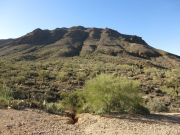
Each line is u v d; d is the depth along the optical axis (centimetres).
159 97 2959
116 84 1742
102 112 1644
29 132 1148
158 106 2211
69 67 5375
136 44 10175
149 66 6819
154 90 3369
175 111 2203
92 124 1358
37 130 1189
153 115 1744
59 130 1223
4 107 1595
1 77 3478
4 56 8406
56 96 2694
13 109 1576
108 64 6131
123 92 1736
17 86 2884
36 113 1529
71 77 3994
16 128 1186
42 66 5316
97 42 10150
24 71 4188
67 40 10250
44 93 2711
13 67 4591
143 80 4144
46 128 1234
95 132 1226
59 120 1409
